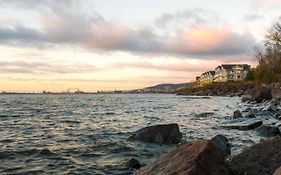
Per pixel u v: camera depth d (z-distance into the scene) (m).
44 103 86.25
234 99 93.06
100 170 12.36
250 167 9.31
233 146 16.48
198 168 7.71
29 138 20.64
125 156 14.84
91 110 52.88
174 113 43.06
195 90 184.25
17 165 13.12
